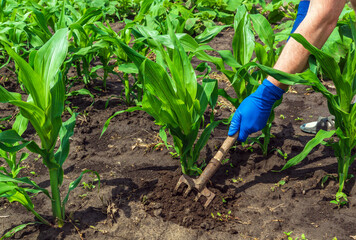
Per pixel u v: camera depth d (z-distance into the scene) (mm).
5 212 2271
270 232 2107
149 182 2500
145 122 3279
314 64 2141
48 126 1917
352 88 2242
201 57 2451
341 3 1979
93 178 2578
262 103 2242
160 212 2246
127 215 2242
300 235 2078
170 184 2438
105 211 2275
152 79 2121
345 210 2246
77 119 3303
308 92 3787
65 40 1871
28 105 1785
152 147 2922
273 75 2002
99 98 3691
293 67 2150
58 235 2098
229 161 2707
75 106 3527
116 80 4141
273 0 5691
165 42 2258
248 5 5742
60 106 1950
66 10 4652
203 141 2426
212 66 4430
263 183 2508
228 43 5062
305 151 2156
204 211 2254
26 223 2184
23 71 1779
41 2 4797
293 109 3486
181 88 2203
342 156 2299
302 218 2199
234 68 2535
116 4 6215
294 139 2979
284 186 2467
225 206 2309
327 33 2068
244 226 2156
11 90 3854
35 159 2793
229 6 5824
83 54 3152
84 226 2164
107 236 2102
